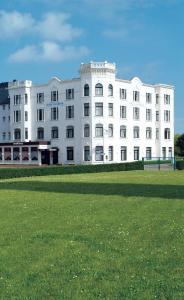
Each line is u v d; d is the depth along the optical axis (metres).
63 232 16.23
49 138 104.50
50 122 104.38
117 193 30.52
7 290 10.04
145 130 107.00
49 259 12.45
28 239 15.00
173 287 10.15
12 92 109.81
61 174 60.34
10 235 15.72
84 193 30.75
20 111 107.88
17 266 11.80
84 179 47.44
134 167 75.00
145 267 11.68
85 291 9.95
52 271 11.38
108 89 97.38
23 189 34.66
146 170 73.62
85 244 14.25
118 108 99.94
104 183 40.50
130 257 12.63
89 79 96.56
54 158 103.88
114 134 98.88
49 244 14.26
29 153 103.81
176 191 31.58
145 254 12.95
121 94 100.88
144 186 36.41
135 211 21.50
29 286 10.30
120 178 48.81
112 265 11.87
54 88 103.56
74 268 11.62
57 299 9.51
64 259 12.45
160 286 10.22
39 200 26.62
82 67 97.31
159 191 31.70
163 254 12.93
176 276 10.91
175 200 26.00
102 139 96.75
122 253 13.08
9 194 30.62
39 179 48.44
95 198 27.41
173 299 9.45
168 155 112.31
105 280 10.67
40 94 106.31
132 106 103.44
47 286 10.28
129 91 102.75
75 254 12.98
